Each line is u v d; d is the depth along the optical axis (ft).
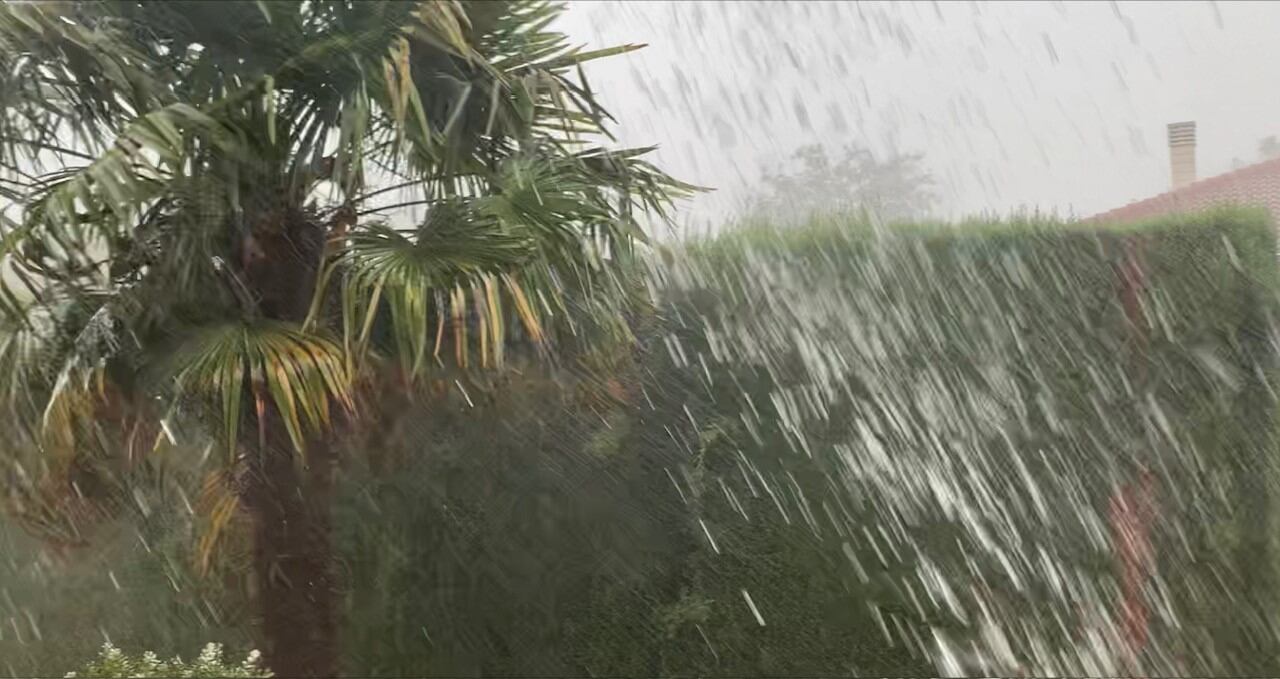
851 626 15.87
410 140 12.63
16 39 11.66
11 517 13.92
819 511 16.03
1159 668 14.58
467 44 12.45
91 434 12.56
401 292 11.27
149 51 12.60
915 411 15.70
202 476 14.60
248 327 11.73
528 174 12.60
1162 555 14.64
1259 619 14.24
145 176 11.49
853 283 16.06
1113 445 14.82
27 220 11.46
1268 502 14.23
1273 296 14.20
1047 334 15.15
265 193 12.38
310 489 13.04
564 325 14.57
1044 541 15.07
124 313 12.08
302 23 12.19
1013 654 15.14
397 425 15.46
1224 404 14.35
